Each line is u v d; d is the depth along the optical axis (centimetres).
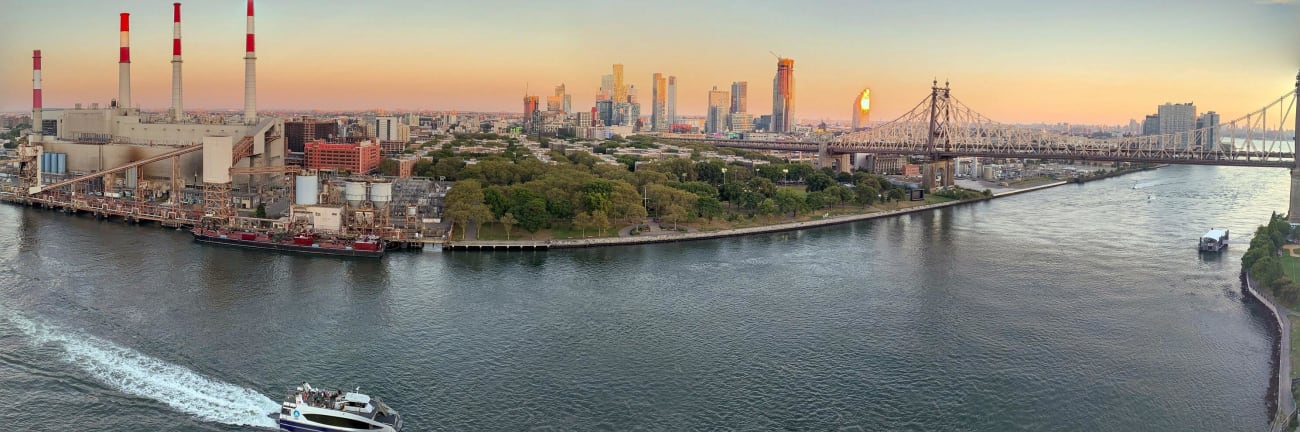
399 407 19575
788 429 18788
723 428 18788
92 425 18288
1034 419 19500
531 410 19550
